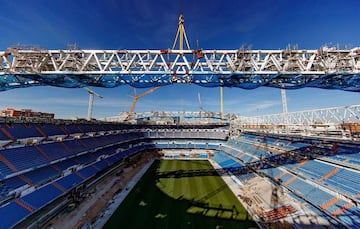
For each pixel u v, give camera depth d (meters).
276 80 20.20
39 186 28.81
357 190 24.02
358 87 20.92
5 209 22.48
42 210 27.12
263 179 40.12
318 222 23.50
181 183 43.47
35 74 17.80
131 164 61.69
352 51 17.70
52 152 36.06
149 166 60.69
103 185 41.31
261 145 56.84
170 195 36.16
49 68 19.05
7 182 25.59
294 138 47.09
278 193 33.06
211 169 56.59
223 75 19.08
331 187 26.83
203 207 31.00
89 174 39.84
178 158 74.06
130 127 80.81
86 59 18.92
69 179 34.66
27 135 33.75
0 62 18.03
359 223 20.83
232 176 47.53
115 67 20.11
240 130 79.81
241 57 18.64
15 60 17.55
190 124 91.69
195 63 19.02
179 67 19.50
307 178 31.50
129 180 45.53
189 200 33.78
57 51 17.77
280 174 37.53
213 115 104.25
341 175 28.09
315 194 28.06
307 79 19.53
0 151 28.28
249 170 47.47
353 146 32.84
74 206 30.06
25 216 23.16
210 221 26.72
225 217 27.75
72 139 44.84
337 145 35.78
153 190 38.88
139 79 19.73
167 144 84.06
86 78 19.31
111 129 66.19
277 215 26.89
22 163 29.06
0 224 20.64
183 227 25.27
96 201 32.78
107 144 56.06
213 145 83.06
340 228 21.73
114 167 54.09
